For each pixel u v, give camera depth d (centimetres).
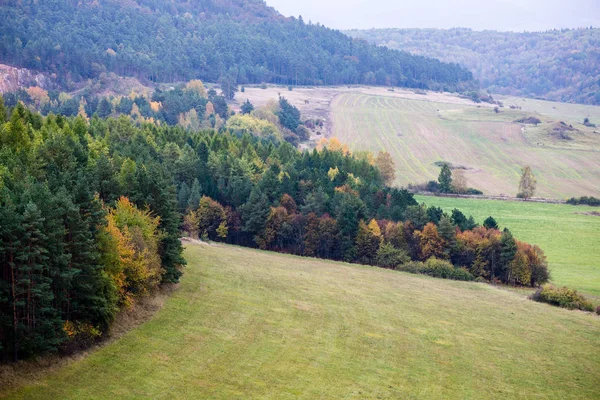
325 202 11269
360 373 4681
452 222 10912
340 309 6394
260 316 5794
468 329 6169
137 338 4816
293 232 10725
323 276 8144
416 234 10356
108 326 4766
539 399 4566
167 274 6222
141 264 5388
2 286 4019
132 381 4116
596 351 5788
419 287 8188
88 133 11269
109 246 5019
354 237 10375
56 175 6469
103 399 3834
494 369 5081
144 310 5409
